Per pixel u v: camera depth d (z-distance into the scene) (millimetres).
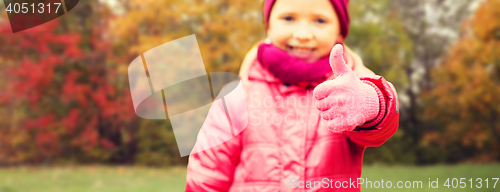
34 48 8547
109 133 8773
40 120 9031
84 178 7246
